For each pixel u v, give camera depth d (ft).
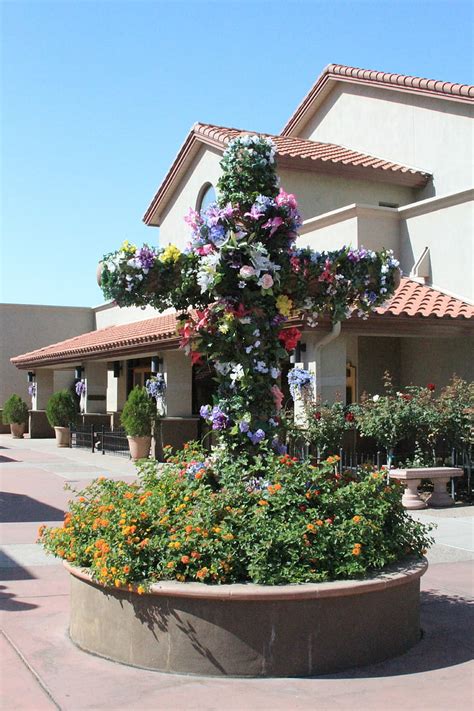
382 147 69.77
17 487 52.03
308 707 16.17
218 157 67.56
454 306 50.62
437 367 54.44
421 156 66.18
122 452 76.18
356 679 17.72
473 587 25.91
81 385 87.40
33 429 102.42
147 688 17.12
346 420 45.75
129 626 18.63
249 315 21.53
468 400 45.21
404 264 57.77
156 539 18.95
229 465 21.44
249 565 18.38
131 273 20.95
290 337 22.90
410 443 47.70
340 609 18.29
